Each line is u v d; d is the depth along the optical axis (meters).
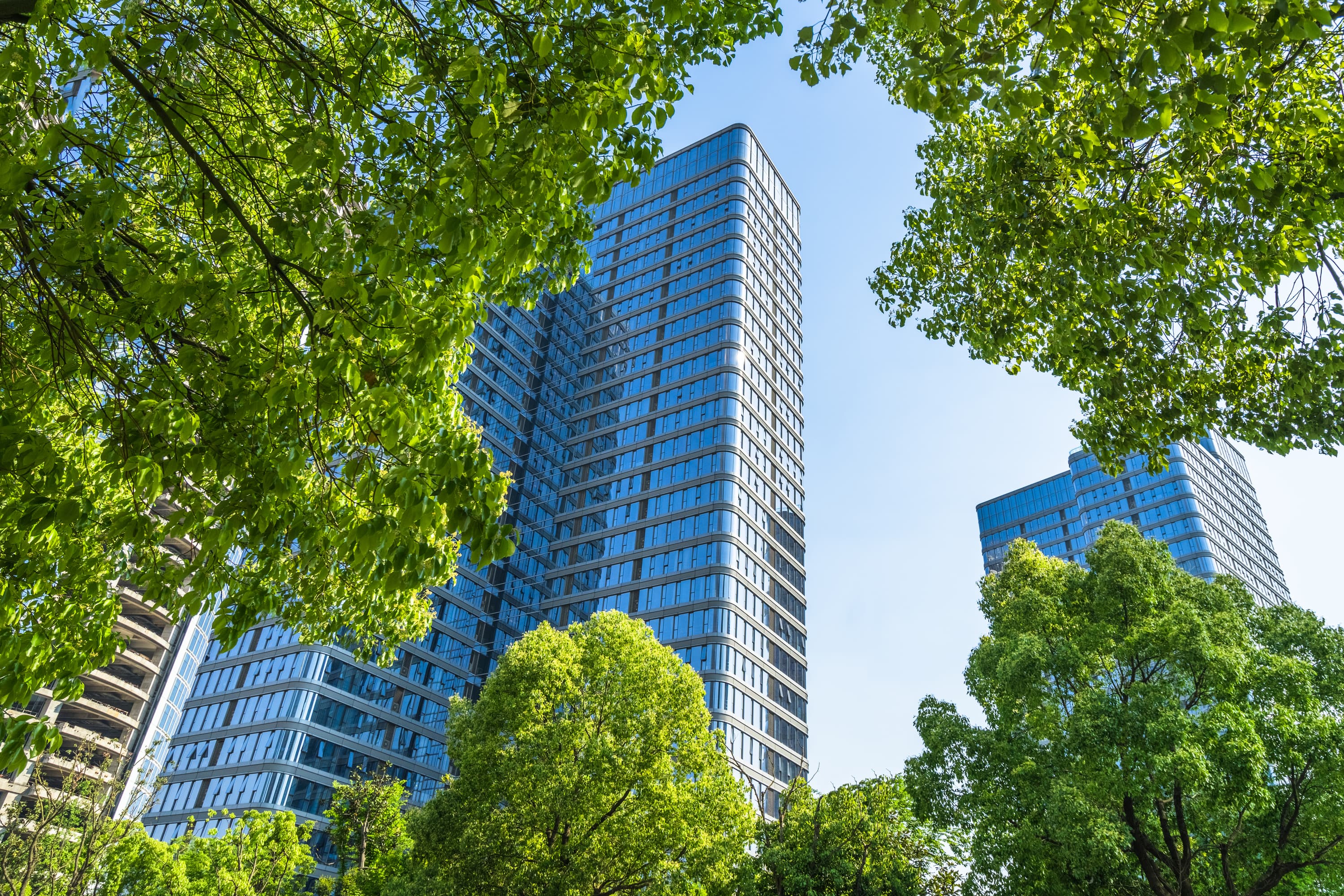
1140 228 9.13
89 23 5.55
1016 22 7.32
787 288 89.94
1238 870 19.11
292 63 5.73
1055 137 9.52
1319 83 8.45
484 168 5.42
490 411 78.19
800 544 75.88
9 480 6.04
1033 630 21.67
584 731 23.36
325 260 5.64
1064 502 143.88
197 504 6.63
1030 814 18.94
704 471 69.50
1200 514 111.38
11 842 23.94
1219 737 16.34
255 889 32.19
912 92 7.27
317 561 8.26
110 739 48.75
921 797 21.52
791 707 65.00
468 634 69.06
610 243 95.50
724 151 90.06
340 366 5.67
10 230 5.18
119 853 28.75
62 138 5.13
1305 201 8.34
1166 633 18.17
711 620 60.56
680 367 78.19
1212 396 10.95
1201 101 6.32
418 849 23.08
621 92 6.05
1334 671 19.11
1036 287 11.66
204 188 5.79
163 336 5.81
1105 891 17.86
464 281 6.42
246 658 61.59
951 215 13.00
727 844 23.48
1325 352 9.35
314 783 54.28
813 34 8.94
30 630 6.86
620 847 22.17
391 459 5.73
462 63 5.27
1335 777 16.48
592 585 70.50
